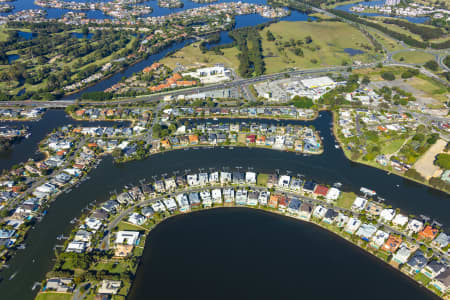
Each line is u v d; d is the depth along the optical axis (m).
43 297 189.75
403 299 187.25
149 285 196.25
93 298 187.75
